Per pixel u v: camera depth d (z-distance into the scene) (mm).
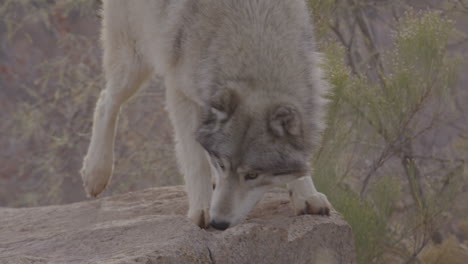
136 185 25078
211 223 10242
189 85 10977
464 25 22625
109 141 13945
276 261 10281
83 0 23719
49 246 9555
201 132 10492
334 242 10977
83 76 23422
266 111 9914
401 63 15695
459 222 18781
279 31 10391
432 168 20750
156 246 9047
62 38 26391
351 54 20547
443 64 16031
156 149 23094
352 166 16094
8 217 12555
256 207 11820
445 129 23078
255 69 10125
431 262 16422
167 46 11383
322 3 14625
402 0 21453
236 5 10578
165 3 11547
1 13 24797
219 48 10445
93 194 14055
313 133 10523
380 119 15641
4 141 32562
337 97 13805
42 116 24344
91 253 9094
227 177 10266
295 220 10789
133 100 23703
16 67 34094
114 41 13492
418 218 15719
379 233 14211
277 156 10031
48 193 24656
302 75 10383
